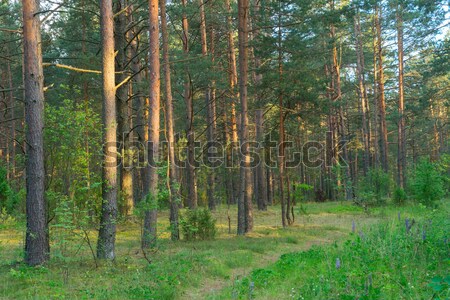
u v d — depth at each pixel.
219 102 35.06
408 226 9.34
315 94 19.97
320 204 33.84
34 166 11.05
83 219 11.25
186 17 23.31
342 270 7.85
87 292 8.24
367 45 42.81
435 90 33.47
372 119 51.50
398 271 7.48
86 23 26.11
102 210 11.97
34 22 11.42
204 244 15.30
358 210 26.50
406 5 26.97
